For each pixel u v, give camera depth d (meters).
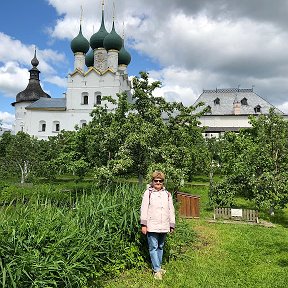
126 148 16.70
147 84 18.77
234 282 6.54
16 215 5.95
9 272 4.55
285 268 7.43
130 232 7.15
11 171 28.08
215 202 15.05
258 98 67.25
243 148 16.36
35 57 70.31
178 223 9.90
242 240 9.94
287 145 16.05
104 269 6.47
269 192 14.55
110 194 8.19
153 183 6.96
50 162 23.56
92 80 59.50
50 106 61.31
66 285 5.25
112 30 60.53
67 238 5.73
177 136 19.41
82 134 20.69
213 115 65.94
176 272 6.94
